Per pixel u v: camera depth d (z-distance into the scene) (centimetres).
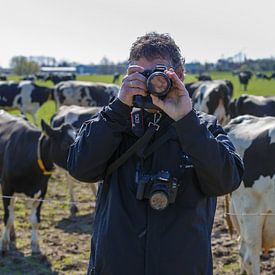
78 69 13862
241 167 258
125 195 251
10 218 761
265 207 537
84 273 693
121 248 246
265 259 713
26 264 717
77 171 257
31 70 11138
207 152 233
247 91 5003
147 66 247
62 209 1009
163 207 239
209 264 254
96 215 266
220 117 1953
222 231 849
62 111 1238
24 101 2498
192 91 2364
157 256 242
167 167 248
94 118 262
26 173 750
